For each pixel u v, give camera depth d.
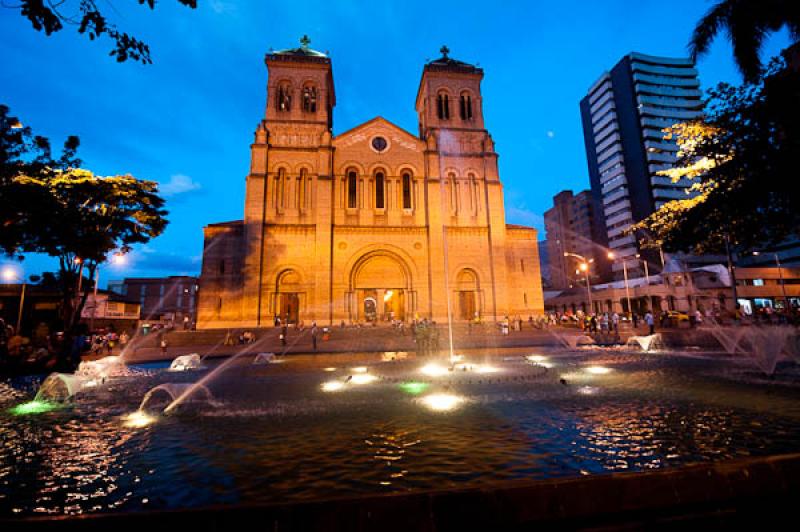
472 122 41.00
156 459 5.45
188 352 25.19
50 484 4.67
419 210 37.59
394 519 2.56
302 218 35.66
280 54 38.84
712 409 7.55
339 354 22.45
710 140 13.62
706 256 69.75
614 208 84.31
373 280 36.19
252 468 5.01
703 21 12.29
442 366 15.82
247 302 33.00
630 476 2.93
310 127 37.69
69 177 19.08
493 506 2.69
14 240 17.75
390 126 38.78
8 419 8.02
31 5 4.30
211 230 35.19
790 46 11.48
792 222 13.54
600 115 89.06
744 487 2.97
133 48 4.93
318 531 2.49
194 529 2.45
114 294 46.69
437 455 5.32
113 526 2.43
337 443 5.93
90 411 8.73
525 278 39.34
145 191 22.66
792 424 6.45
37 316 35.66
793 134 11.42
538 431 6.32
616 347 22.92
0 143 15.47
